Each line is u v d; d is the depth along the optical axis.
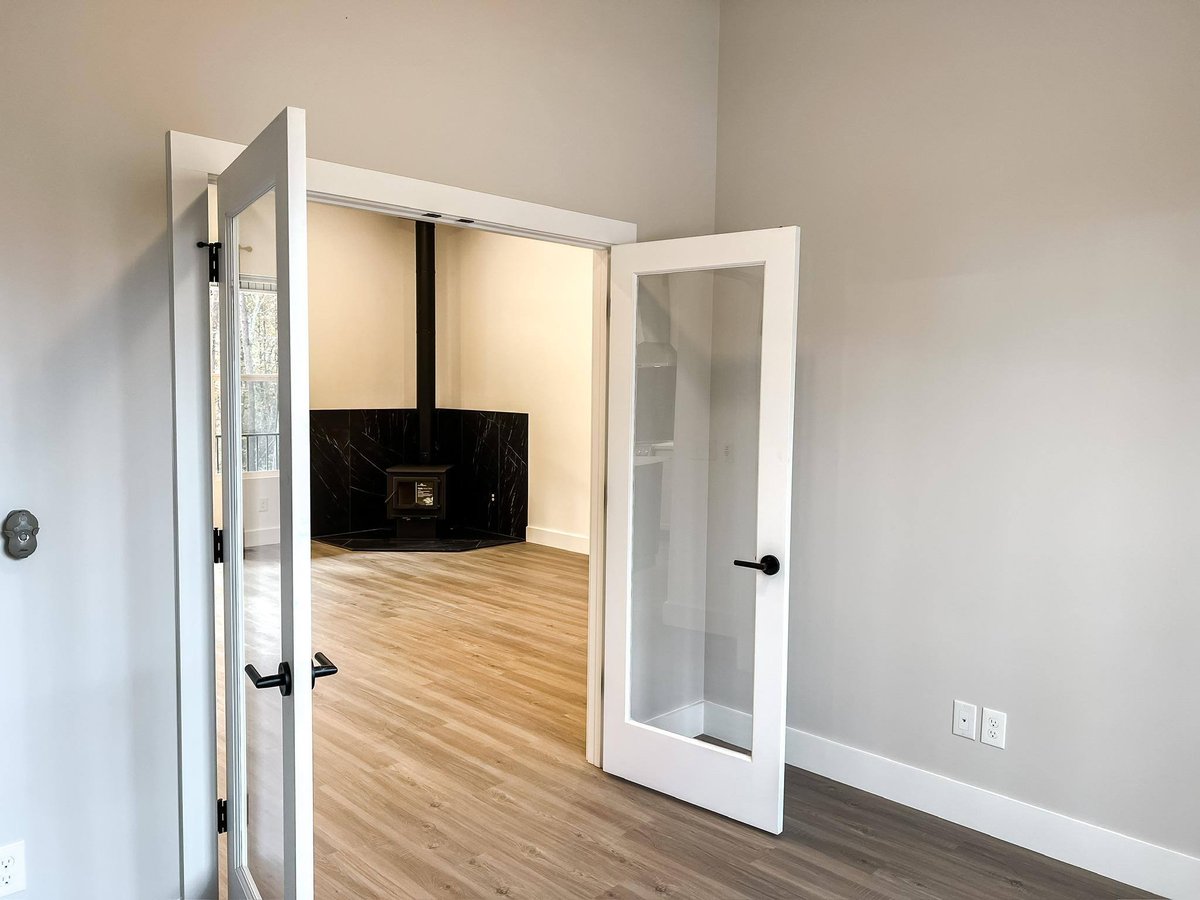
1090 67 2.68
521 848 2.82
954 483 3.02
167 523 2.28
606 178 3.25
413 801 3.12
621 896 2.56
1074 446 2.75
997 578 2.93
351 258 8.24
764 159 3.51
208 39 2.27
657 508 3.26
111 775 2.23
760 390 2.92
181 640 2.29
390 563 7.07
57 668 2.14
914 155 3.08
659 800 3.17
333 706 3.99
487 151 2.88
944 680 3.07
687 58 3.51
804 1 3.35
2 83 1.98
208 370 2.27
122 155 2.16
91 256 2.13
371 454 8.41
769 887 2.62
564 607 5.77
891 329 3.16
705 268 3.04
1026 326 2.84
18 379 2.05
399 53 2.65
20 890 2.11
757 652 2.94
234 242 2.09
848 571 3.31
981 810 2.98
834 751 3.38
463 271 8.55
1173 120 2.53
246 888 2.14
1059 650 2.80
